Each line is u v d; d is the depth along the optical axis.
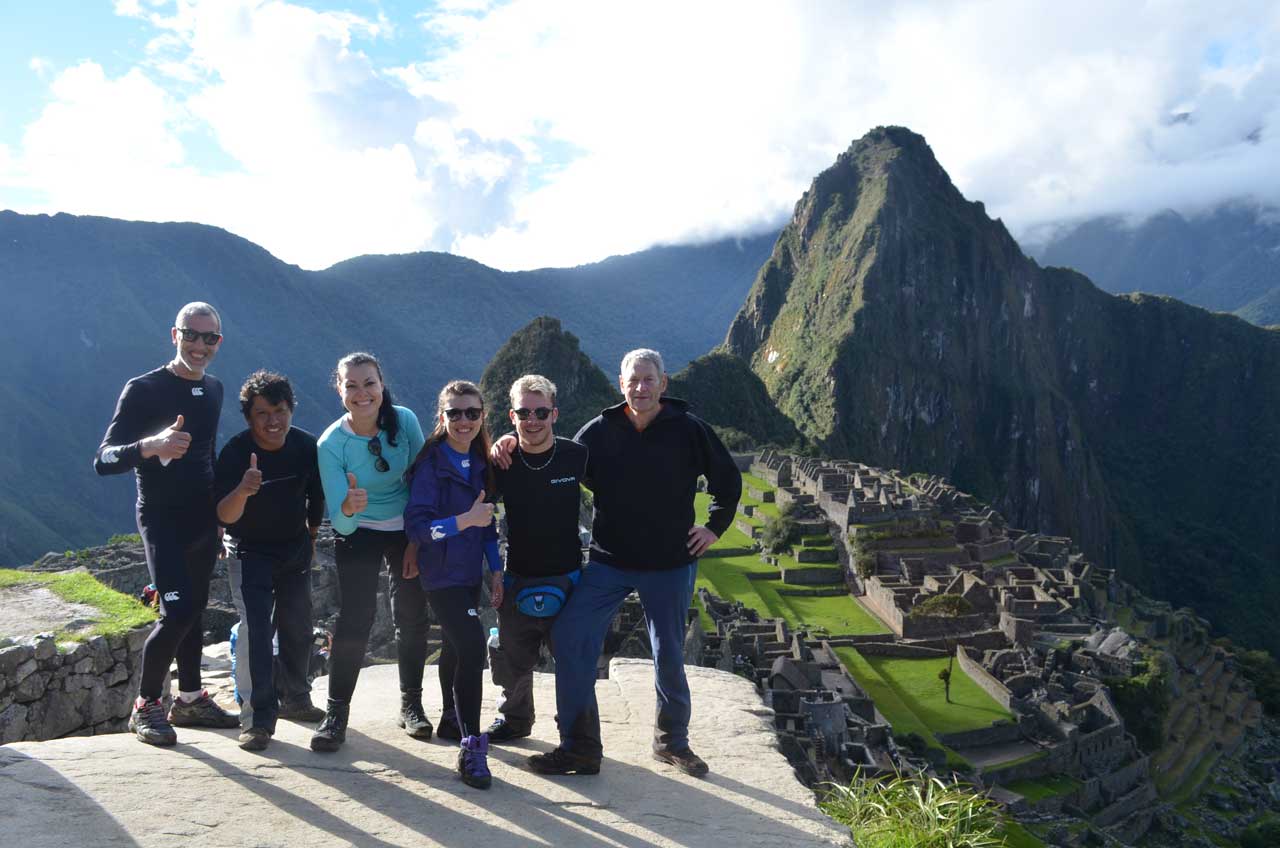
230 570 7.79
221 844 5.48
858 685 52.94
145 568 28.44
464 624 7.02
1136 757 57.47
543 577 7.36
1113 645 68.12
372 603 7.50
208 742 7.35
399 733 7.80
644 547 7.29
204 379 8.27
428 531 7.05
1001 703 55.66
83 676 10.00
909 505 93.69
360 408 7.38
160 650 7.45
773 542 88.88
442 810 6.23
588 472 7.42
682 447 7.32
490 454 7.46
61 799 5.89
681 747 7.32
